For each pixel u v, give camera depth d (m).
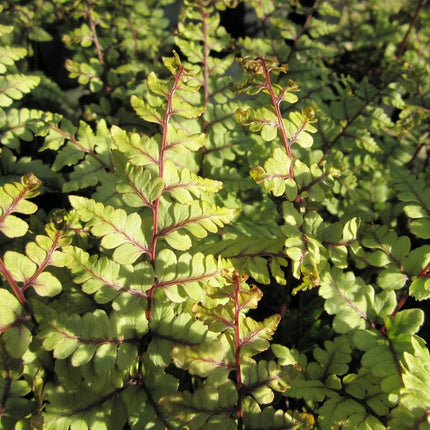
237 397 0.23
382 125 0.44
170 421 0.24
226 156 0.38
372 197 0.42
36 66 0.52
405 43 0.53
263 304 0.39
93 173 0.35
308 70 0.46
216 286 0.26
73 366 0.25
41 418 0.22
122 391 0.25
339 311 0.29
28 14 0.48
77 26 0.50
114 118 0.42
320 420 0.27
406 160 0.47
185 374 0.30
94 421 0.24
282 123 0.28
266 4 0.48
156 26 0.54
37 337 0.23
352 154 0.45
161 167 0.25
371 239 0.32
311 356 0.34
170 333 0.25
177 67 0.25
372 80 0.57
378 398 0.27
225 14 0.58
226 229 0.35
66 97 0.48
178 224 0.26
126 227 0.25
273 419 0.23
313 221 0.30
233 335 0.26
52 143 0.35
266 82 0.27
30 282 0.24
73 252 0.25
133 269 0.26
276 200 0.39
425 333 0.37
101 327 0.24
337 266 0.29
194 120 0.37
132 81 0.46
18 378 0.25
